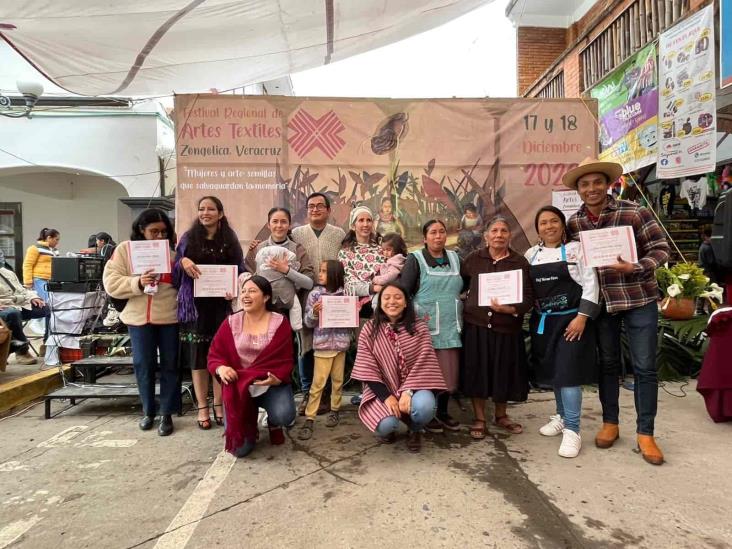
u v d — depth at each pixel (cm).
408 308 314
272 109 488
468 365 329
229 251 356
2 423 380
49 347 524
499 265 328
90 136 797
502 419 351
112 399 449
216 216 354
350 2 356
